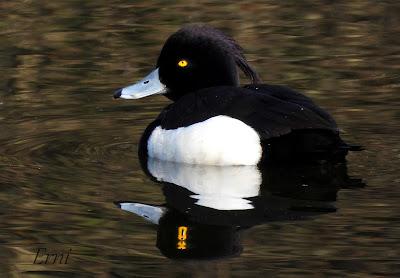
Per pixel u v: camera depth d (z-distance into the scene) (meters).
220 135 11.23
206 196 10.36
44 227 9.58
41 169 11.36
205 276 8.40
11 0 19.23
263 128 11.08
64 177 11.05
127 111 13.72
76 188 10.66
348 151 11.16
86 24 17.86
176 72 12.50
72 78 15.21
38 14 18.42
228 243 9.07
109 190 10.60
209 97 11.60
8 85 14.95
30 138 12.58
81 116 13.49
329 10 18.41
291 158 11.04
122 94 12.59
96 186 10.73
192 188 10.62
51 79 15.16
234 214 9.77
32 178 11.02
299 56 15.86
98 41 16.98
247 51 16.17
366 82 14.52
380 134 12.28
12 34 17.36
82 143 12.38
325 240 9.04
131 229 9.50
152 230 9.46
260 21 17.83
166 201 10.21
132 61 15.91
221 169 11.27
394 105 13.44
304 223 9.47
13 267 8.74
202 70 12.41
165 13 18.38
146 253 8.95
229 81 12.39
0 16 18.30
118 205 10.13
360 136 12.23
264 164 11.14
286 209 9.88
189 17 18.08
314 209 9.84
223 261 8.70
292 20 17.84
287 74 14.99
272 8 18.58
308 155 10.98
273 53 16.03
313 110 11.03
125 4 18.97
